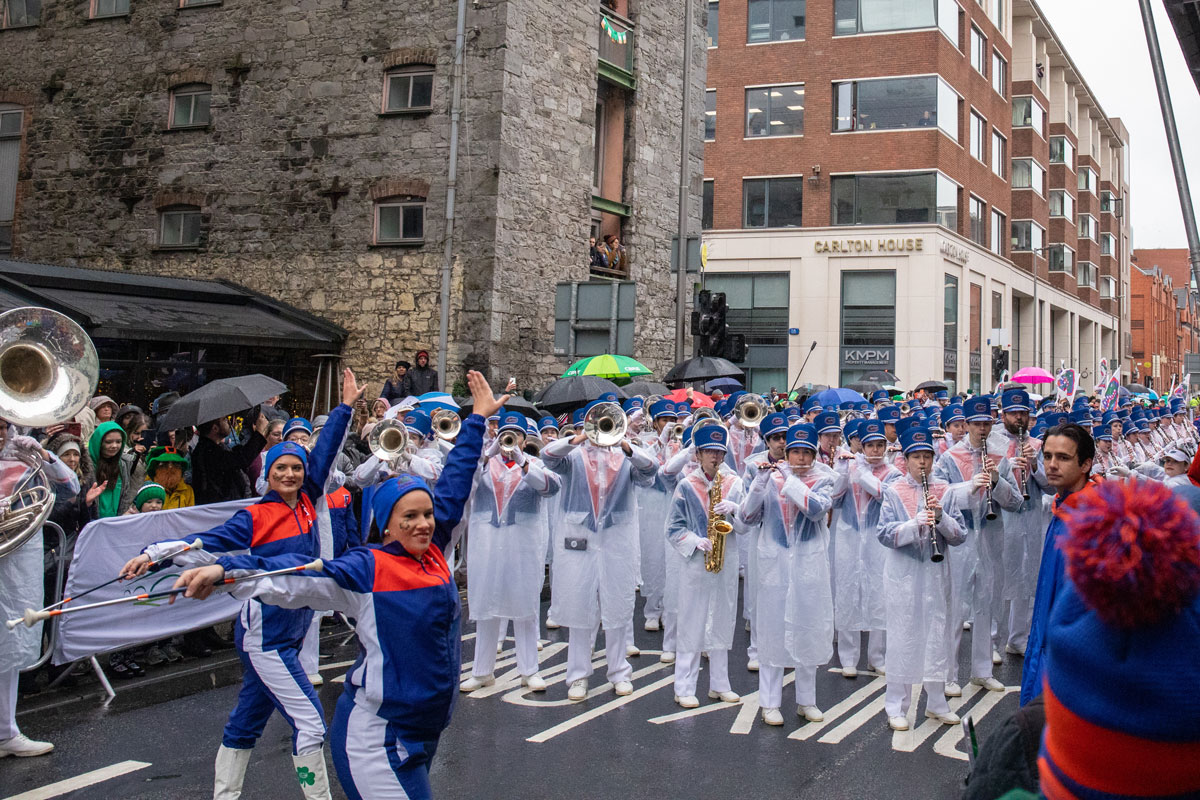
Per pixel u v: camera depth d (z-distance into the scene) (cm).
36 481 706
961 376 3769
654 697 845
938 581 766
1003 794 358
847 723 771
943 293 3625
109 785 622
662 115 2338
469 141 1884
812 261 3659
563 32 2020
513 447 853
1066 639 261
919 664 759
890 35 3619
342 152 1975
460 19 1873
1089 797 257
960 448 966
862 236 3594
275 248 2020
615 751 696
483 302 1861
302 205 2002
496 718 776
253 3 2050
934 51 3566
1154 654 248
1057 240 5631
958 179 3791
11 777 634
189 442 1170
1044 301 5156
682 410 1303
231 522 567
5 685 661
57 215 2198
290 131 2016
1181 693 243
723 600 833
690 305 2445
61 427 845
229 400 981
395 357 1919
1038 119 5162
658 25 2323
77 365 654
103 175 2162
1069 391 1831
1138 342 9244
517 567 860
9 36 2247
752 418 1136
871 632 956
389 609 416
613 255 2184
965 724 440
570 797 608
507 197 1883
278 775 645
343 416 612
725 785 630
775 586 775
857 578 936
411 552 427
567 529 851
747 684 892
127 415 1059
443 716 425
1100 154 6894
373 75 1956
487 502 869
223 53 2072
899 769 663
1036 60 5188
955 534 757
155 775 639
